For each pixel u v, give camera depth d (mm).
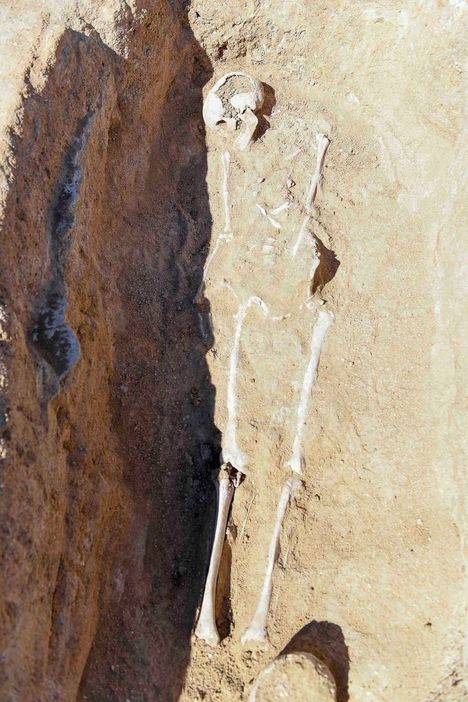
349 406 4465
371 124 5523
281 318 4730
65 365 3375
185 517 4238
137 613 3814
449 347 4223
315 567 3959
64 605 3279
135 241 4891
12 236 3361
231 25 5453
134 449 4301
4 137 3516
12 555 2844
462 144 4590
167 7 5133
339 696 3475
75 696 3330
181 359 4715
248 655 3715
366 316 4793
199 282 4992
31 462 3084
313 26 5363
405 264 4887
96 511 3680
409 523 3947
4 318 3135
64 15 4316
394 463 4184
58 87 3967
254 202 5184
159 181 5305
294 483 4203
